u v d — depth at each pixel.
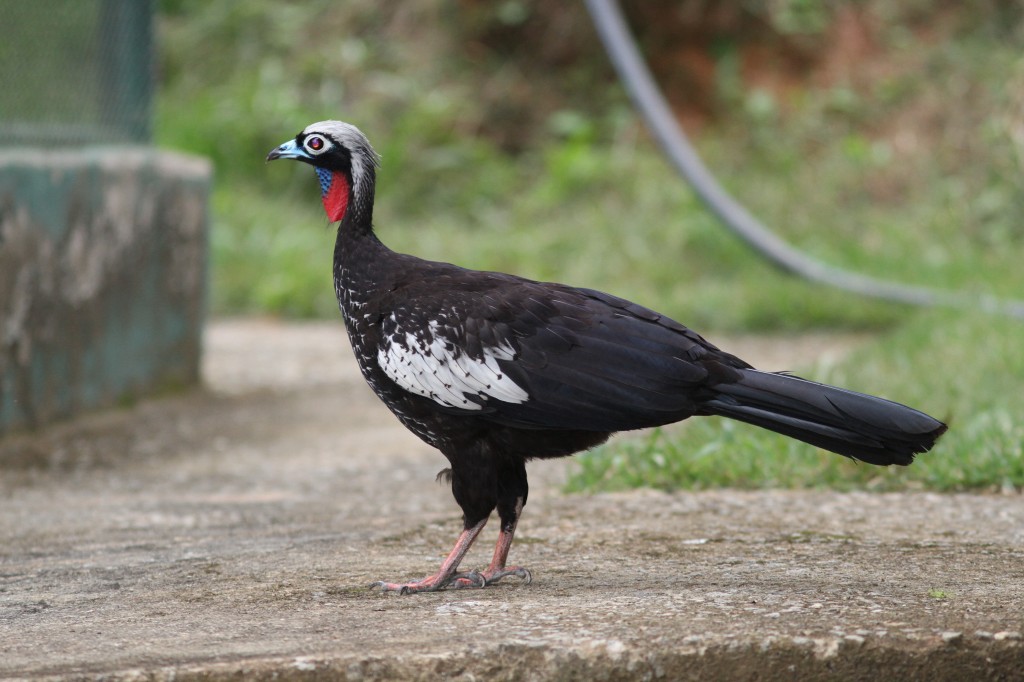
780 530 7.73
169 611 6.29
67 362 12.75
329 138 7.19
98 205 13.16
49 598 6.73
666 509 8.50
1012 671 5.42
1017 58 26.78
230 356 17.92
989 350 13.83
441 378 6.58
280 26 28.94
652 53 27.38
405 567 7.14
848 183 25.03
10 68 12.52
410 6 28.86
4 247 11.66
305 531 8.38
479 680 5.30
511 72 27.89
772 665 5.35
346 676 5.27
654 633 5.48
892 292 20.19
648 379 6.34
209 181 15.84
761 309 20.09
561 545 7.55
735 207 22.23
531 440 6.66
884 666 5.37
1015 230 23.30
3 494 10.14
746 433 10.34
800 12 27.62
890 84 26.94
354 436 12.70
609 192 25.44
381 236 24.17
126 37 14.58
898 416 5.98
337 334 19.95
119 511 9.36
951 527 7.71
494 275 6.88
